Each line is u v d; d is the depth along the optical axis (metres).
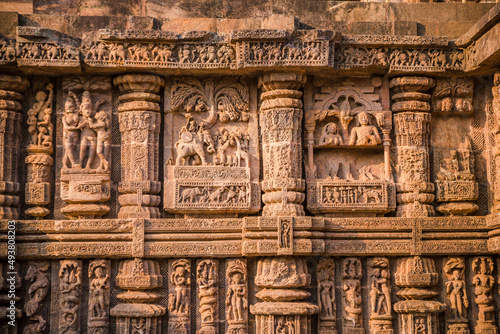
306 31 8.12
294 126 8.34
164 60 8.12
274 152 8.30
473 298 8.42
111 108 8.47
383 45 8.34
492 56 7.77
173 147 8.47
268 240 8.02
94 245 8.02
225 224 8.16
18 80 8.19
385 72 8.56
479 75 8.64
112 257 8.12
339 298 8.34
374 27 8.59
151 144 8.32
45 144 8.27
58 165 8.34
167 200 8.27
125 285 8.01
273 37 8.02
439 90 8.64
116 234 8.05
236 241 8.17
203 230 8.14
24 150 8.33
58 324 8.03
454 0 9.83
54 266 8.13
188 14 8.72
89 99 8.35
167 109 8.48
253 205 8.33
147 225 8.08
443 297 8.44
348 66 8.32
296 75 8.26
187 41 8.20
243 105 8.55
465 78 8.68
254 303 8.27
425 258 8.38
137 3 8.68
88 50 8.06
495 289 8.43
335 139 8.49
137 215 8.12
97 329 7.98
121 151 8.36
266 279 8.04
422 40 8.34
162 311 8.05
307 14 8.73
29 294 8.05
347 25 8.58
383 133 8.58
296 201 8.21
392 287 8.41
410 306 8.16
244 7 8.77
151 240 8.09
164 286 8.24
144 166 8.23
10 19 8.17
